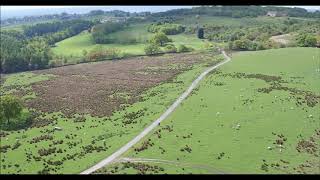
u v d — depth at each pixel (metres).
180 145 75.75
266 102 99.31
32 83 145.75
